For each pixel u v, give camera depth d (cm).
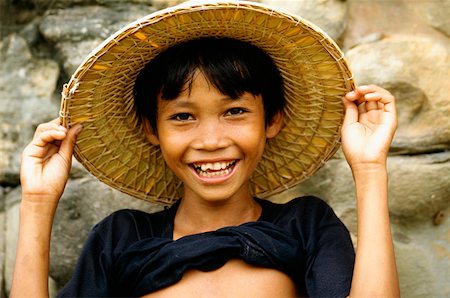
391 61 220
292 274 187
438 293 217
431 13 225
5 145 228
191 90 182
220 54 184
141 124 201
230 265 184
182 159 187
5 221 228
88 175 224
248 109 186
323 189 222
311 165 203
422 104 218
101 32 224
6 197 228
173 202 210
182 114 185
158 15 169
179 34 181
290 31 178
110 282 190
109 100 191
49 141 186
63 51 225
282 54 188
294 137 202
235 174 187
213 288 182
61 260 223
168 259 183
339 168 221
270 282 183
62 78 228
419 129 218
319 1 223
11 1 231
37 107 228
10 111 228
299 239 190
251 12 172
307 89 192
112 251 193
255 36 183
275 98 196
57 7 227
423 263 218
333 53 179
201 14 172
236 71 183
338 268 179
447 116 218
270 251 183
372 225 174
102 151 198
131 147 201
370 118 184
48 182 185
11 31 231
